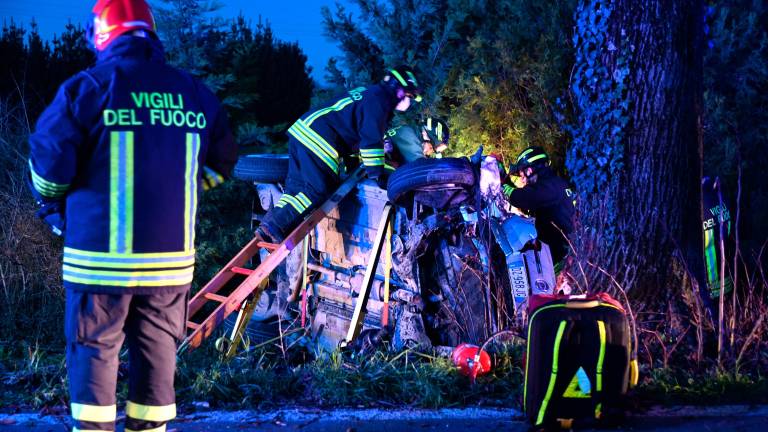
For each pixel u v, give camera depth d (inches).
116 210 111.4
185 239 117.9
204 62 323.0
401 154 231.5
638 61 184.9
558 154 272.2
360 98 220.4
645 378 166.2
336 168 224.8
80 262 112.3
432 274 211.8
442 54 308.7
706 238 210.1
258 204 306.5
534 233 200.8
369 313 223.1
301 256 245.8
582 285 193.9
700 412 151.8
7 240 243.3
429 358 188.1
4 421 145.4
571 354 139.6
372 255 214.5
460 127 280.7
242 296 211.3
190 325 207.2
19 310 234.1
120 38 114.7
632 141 187.3
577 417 140.9
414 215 209.0
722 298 176.1
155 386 119.9
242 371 168.2
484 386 164.7
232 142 129.4
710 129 277.1
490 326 201.9
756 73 293.3
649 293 189.2
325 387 161.3
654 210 187.6
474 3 306.0
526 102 281.4
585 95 194.2
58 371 166.4
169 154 114.7
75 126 108.5
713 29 300.0
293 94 380.8
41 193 111.7
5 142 276.1
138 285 113.6
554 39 270.7
